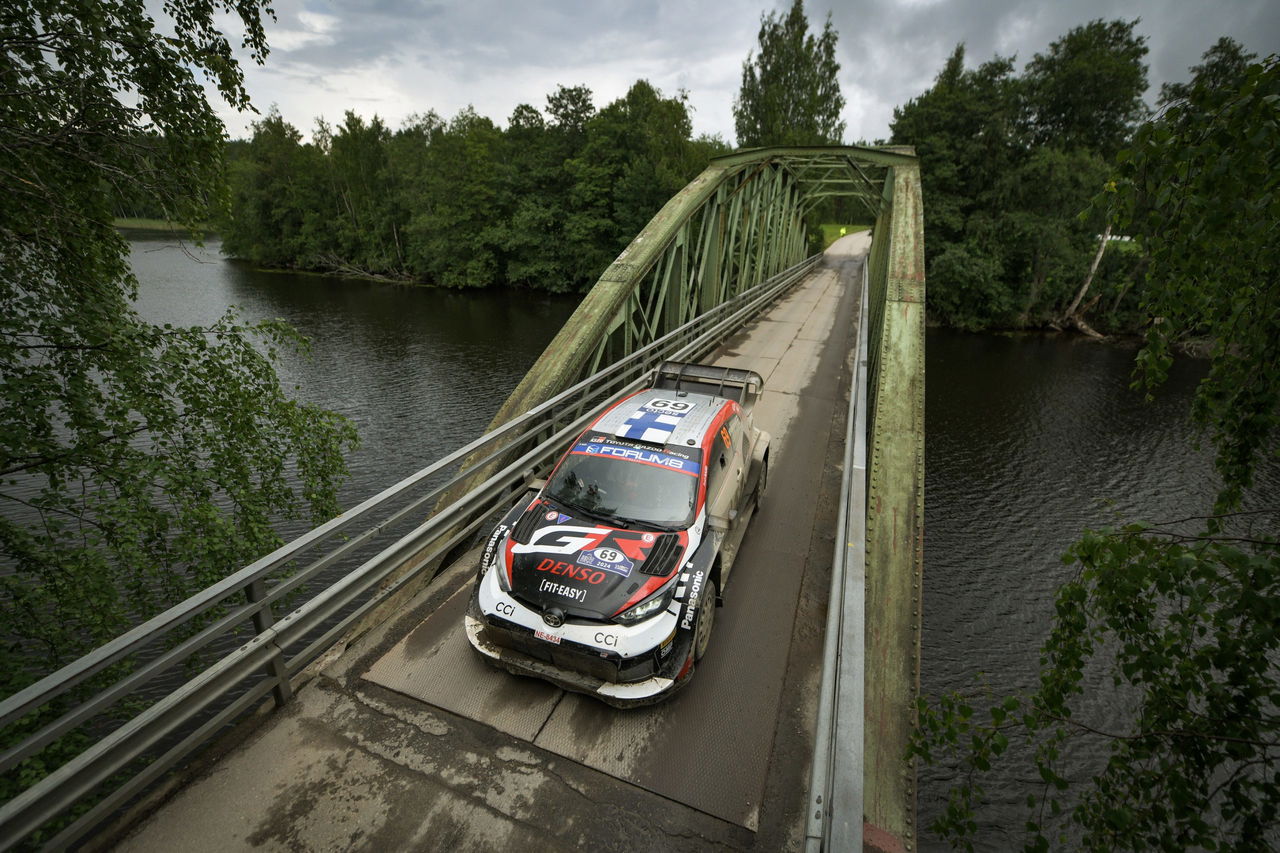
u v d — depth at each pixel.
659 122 52.16
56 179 6.97
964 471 22.98
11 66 6.06
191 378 8.16
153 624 3.01
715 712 4.21
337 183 72.19
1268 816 2.70
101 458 7.26
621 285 10.30
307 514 15.18
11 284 6.77
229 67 7.69
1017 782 10.40
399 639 4.81
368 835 3.32
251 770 3.65
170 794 3.46
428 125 79.62
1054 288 42.81
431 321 43.97
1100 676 12.65
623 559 4.26
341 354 33.59
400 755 3.80
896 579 5.40
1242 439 3.29
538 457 7.08
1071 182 40.38
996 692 12.54
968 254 42.12
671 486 4.90
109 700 2.87
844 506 4.52
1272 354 3.08
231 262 82.50
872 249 29.25
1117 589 2.99
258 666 3.79
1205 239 2.85
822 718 2.86
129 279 7.88
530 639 3.97
